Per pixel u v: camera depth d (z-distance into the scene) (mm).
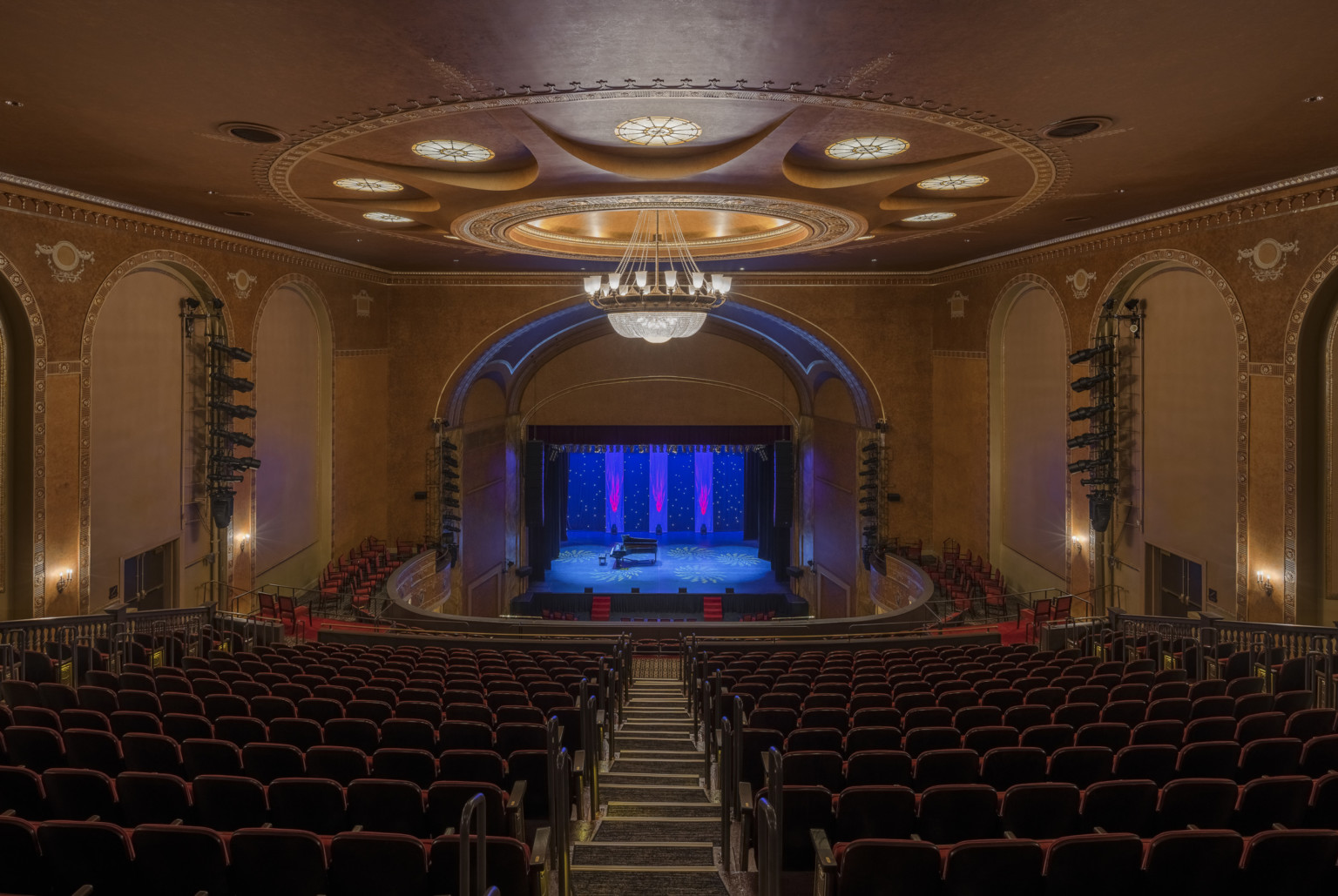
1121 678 10508
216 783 6082
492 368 30203
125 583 17328
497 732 8023
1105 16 7711
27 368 14766
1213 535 16672
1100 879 4883
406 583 24203
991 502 24797
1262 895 4883
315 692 9695
